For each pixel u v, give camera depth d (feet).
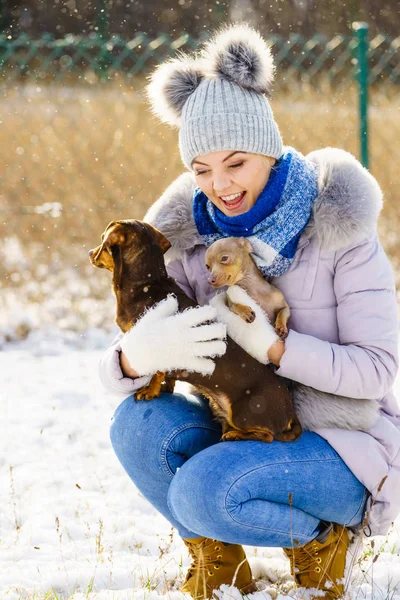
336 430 11.14
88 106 41.91
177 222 12.36
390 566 12.41
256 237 11.46
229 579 11.68
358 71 28.09
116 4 70.90
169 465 11.45
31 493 16.29
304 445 10.95
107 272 32.17
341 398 11.20
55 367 24.29
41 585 12.39
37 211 34.19
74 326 27.37
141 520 15.10
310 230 11.42
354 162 11.51
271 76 11.91
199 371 10.90
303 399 11.27
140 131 40.42
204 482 10.42
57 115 42.65
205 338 10.75
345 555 11.30
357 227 11.12
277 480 10.59
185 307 11.34
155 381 11.82
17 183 38.14
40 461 17.88
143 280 11.57
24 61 30.30
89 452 18.35
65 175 38.68
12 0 71.05
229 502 10.34
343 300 11.36
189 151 11.75
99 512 15.44
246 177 11.50
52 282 31.14
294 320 11.60
